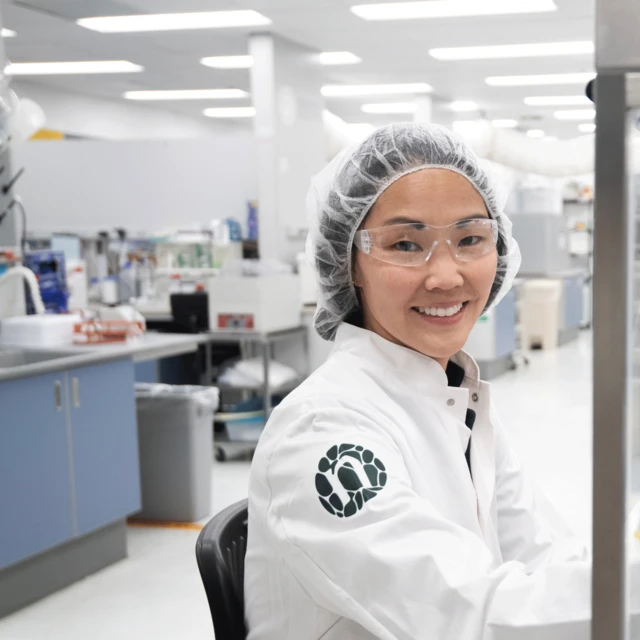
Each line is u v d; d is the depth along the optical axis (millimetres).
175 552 3367
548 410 5840
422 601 756
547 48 6777
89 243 6230
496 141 9219
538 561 1196
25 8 5355
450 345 1047
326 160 7133
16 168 6141
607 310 532
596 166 528
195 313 4980
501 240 1219
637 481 595
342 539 805
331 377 1039
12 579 2844
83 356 3055
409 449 982
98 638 2623
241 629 1036
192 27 5922
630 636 607
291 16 5656
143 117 9508
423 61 7230
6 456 2750
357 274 1147
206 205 6047
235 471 4516
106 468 3182
